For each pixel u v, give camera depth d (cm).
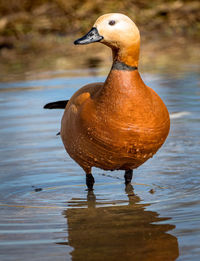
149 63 2206
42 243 693
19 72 2141
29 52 2622
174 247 664
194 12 3016
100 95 816
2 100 1661
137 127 803
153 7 3059
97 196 920
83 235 717
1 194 941
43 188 973
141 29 2934
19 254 659
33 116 1487
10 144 1242
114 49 820
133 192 934
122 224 757
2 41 2770
